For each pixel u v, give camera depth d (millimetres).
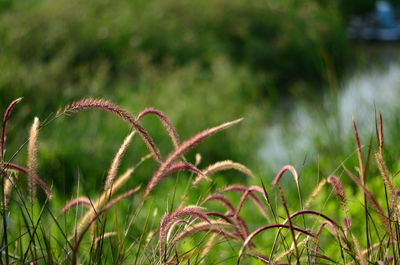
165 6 18531
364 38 22625
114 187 2863
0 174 2469
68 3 18406
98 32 16266
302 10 19750
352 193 5930
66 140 8719
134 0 18969
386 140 7336
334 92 8469
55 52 15266
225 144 9695
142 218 5164
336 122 8117
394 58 18781
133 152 8680
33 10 18312
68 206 2879
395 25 23875
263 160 8984
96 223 2758
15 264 2771
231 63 15547
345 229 2711
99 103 2402
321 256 2725
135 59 14562
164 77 13180
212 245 2893
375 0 25625
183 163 2654
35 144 2482
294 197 6406
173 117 10219
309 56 17422
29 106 9586
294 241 2361
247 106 11953
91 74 13305
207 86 12773
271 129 11039
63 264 2699
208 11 18344
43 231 2596
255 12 18688
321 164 7215
